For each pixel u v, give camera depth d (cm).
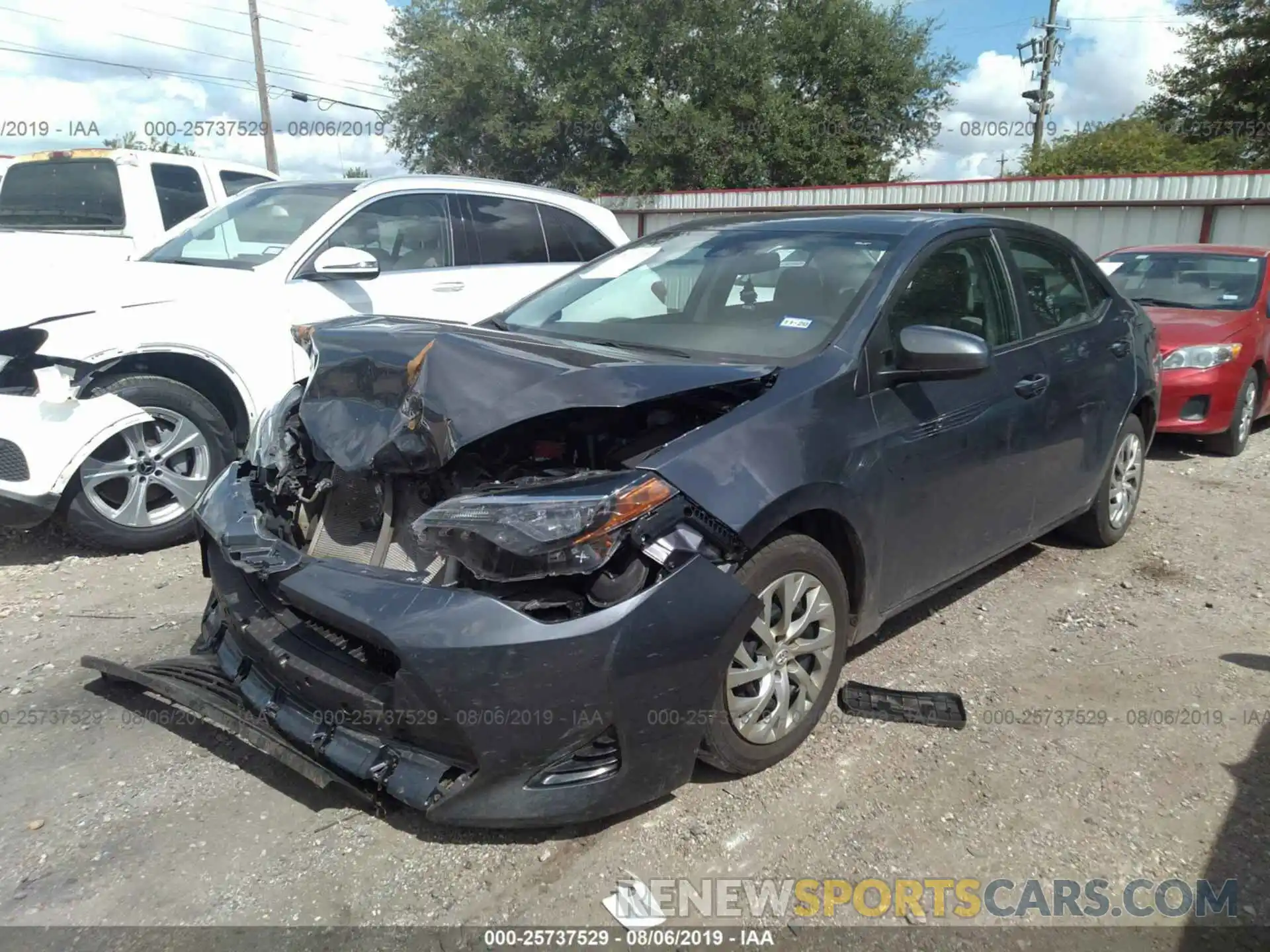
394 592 260
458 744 249
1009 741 331
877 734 333
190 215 823
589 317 404
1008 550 426
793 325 346
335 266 558
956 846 275
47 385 461
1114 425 485
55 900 250
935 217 403
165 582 467
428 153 3117
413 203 651
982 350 319
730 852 271
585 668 246
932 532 360
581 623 248
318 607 267
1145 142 3441
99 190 795
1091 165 3497
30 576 475
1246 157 3011
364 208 623
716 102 2795
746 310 365
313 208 624
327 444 295
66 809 288
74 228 800
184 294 530
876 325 337
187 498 511
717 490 271
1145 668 389
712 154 2789
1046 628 426
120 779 304
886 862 268
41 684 364
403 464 276
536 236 712
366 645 270
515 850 270
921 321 360
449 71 2952
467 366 287
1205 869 267
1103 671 385
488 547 250
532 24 2839
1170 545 543
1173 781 308
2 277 514
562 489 256
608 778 258
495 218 691
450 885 257
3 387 466
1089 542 526
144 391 491
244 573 308
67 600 445
